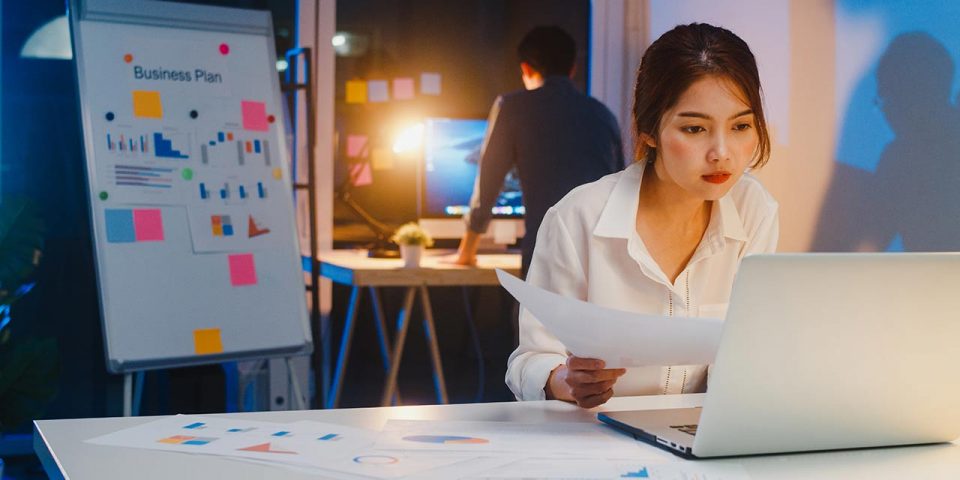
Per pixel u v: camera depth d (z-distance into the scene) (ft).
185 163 10.39
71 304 12.18
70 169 12.10
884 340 3.26
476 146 13.16
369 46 14.88
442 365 15.78
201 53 10.66
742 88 4.10
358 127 14.78
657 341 3.52
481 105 15.44
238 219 10.60
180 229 10.25
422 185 13.07
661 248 4.80
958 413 3.58
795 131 10.11
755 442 3.33
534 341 4.74
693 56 4.12
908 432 3.56
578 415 4.10
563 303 3.55
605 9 14.43
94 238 9.83
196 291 10.24
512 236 13.38
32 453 12.08
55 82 12.02
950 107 8.07
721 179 4.17
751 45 10.89
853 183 9.27
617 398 4.54
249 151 10.78
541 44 11.39
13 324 11.96
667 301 4.70
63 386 12.17
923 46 8.36
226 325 10.34
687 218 4.73
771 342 3.12
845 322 3.18
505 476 3.07
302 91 14.33
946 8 8.09
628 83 14.11
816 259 3.05
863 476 3.22
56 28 12.00
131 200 10.04
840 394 3.32
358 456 3.27
